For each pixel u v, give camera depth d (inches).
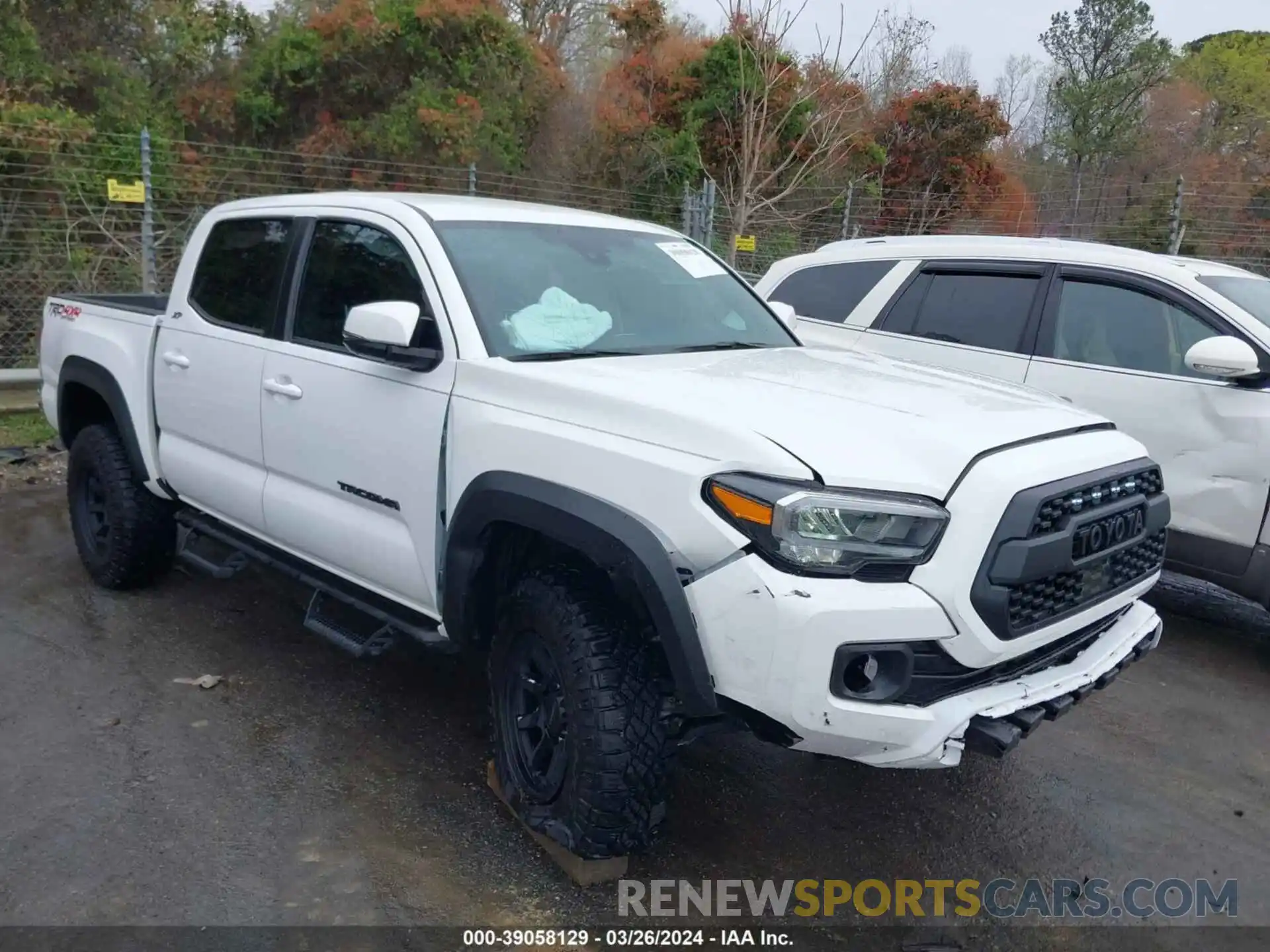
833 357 153.6
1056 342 228.1
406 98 671.1
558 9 862.5
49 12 584.4
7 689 167.2
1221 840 141.9
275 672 177.8
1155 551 132.6
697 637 104.9
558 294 146.2
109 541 202.8
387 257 148.4
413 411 135.3
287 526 160.1
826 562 100.3
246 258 175.3
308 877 122.0
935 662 104.3
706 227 459.8
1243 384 199.3
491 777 142.2
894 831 140.1
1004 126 798.5
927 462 107.2
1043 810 147.5
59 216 438.6
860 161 671.1
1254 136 1064.2
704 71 720.3
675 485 106.4
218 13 700.0
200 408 175.8
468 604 129.3
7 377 361.4
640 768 114.3
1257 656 209.9
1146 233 565.9
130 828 130.4
